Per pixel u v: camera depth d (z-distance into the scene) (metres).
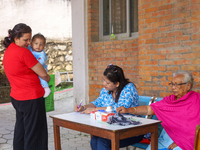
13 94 2.96
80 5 6.30
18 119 3.06
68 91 10.78
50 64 12.02
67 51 12.45
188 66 4.07
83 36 6.28
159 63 4.48
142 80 4.77
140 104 3.30
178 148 2.60
